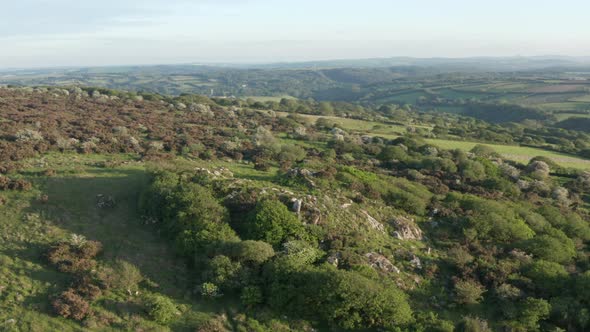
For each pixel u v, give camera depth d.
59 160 46.12
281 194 35.53
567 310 25.39
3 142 49.53
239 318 23.89
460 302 26.73
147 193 35.75
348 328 23.41
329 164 56.44
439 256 32.41
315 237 30.75
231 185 37.03
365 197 39.97
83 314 23.38
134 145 56.66
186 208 32.22
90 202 35.84
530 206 47.09
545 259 32.78
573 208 52.12
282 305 24.53
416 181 54.03
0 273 26.11
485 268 30.06
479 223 36.81
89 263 27.59
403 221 36.06
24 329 22.22
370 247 31.12
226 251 27.56
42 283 25.81
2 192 35.78
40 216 32.94
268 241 29.56
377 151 73.56
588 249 37.66
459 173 61.12
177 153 57.06
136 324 23.22
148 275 27.36
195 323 23.55
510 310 25.66
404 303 24.58
